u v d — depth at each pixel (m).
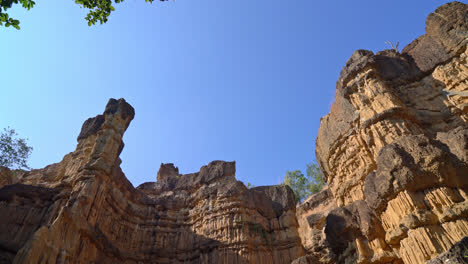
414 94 33.50
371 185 23.72
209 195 48.69
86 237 32.34
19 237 31.88
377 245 22.92
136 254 42.75
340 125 35.84
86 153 42.22
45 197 36.47
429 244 18.86
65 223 29.38
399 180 21.39
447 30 34.72
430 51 35.38
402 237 20.89
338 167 34.81
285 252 43.19
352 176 32.03
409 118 29.17
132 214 45.59
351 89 34.66
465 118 29.25
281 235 45.44
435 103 31.86
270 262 41.78
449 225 19.02
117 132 43.19
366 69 34.81
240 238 41.75
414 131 27.44
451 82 31.88
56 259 26.58
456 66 32.25
